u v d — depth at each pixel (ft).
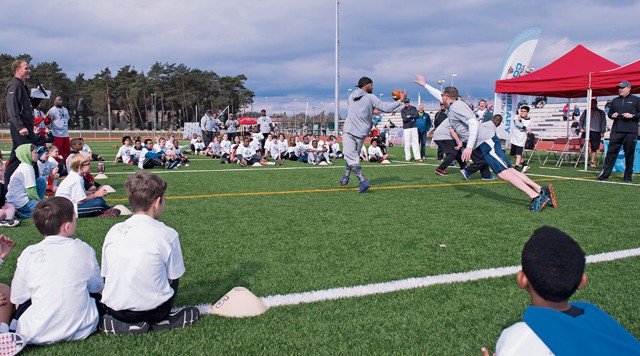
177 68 298.76
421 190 26.55
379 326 8.71
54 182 30.27
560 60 40.98
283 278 11.35
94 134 198.18
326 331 8.49
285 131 153.38
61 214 8.11
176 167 41.16
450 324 8.80
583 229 16.57
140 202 8.23
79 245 8.32
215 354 7.61
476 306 9.66
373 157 48.24
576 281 4.14
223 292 10.44
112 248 8.14
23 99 23.75
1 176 18.19
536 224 17.43
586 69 38.73
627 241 14.87
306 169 40.42
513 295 10.25
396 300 9.97
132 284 7.97
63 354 7.56
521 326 4.26
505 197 23.99
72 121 304.09
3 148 72.90
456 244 14.55
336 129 100.32
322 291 10.44
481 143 20.88
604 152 50.90
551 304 4.31
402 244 14.56
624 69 33.17
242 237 15.38
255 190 26.53
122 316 8.14
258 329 8.57
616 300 9.90
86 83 315.78
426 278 11.32
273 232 16.11
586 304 4.46
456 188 27.43
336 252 13.64
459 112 21.75
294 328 8.61
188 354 7.61
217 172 37.45
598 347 3.84
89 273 8.30
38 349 7.72
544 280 4.16
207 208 20.71
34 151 19.42
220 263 12.54
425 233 16.01
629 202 22.35
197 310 8.93
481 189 26.99
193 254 13.37
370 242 14.78
